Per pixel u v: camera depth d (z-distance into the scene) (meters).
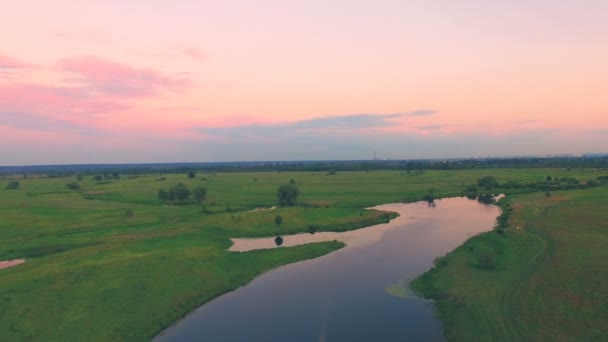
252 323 37.78
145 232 74.00
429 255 59.28
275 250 61.47
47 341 32.50
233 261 54.66
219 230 76.75
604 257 50.50
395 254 60.50
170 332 36.31
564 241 59.56
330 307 40.88
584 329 32.09
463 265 51.31
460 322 35.56
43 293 40.88
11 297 39.84
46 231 76.00
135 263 50.41
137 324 36.34
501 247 59.91
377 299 42.69
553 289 40.59
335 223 84.75
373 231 79.44
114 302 39.66
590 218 77.00
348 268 54.12
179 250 58.03
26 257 61.19
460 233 74.56
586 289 40.03
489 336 32.31
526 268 48.31
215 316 39.56
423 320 37.22
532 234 66.06
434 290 43.56
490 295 40.44
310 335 35.00
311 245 64.94
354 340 33.84
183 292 43.50
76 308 38.00
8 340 32.31
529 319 34.44
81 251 59.09
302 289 46.50
